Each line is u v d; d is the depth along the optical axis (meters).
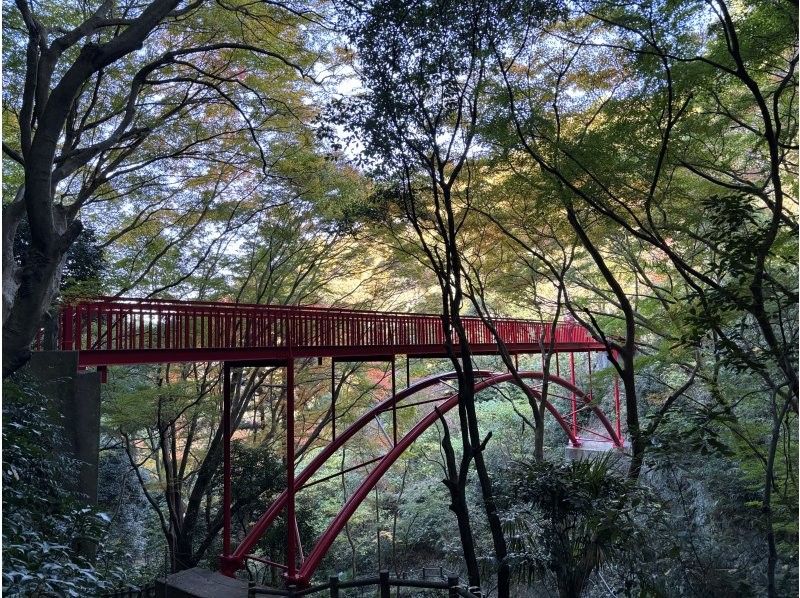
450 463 8.00
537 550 6.37
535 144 9.09
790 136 9.13
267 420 19.11
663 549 6.48
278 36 11.02
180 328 8.37
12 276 6.43
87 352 7.59
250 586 7.61
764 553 7.62
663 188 10.09
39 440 6.73
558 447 23.11
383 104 7.52
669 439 7.02
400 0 7.03
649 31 7.60
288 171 13.05
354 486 22.75
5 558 4.09
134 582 10.89
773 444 6.88
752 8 8.46
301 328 10.07
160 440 13.24
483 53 8.02
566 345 18.47
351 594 15.09
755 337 9.01
